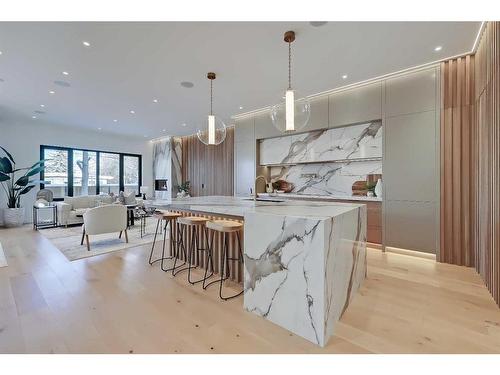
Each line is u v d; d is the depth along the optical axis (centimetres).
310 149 513
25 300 242
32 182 680
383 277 302
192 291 265
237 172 636
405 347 175
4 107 558
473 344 178
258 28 271
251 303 223
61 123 709
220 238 313
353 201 446
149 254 400
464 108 338
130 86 436
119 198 712
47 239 497
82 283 284
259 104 535
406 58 340
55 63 351
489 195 263
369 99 419
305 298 186
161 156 941
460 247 343
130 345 177
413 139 377
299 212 220
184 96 484
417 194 374
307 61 346
